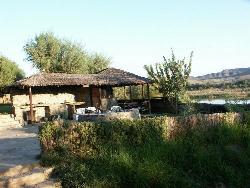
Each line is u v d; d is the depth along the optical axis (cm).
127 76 3219
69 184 1007
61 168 1072
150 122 1293
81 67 4769
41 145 1197
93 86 3133
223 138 1391
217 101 3572
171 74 2892
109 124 1234
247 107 1991
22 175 1018
